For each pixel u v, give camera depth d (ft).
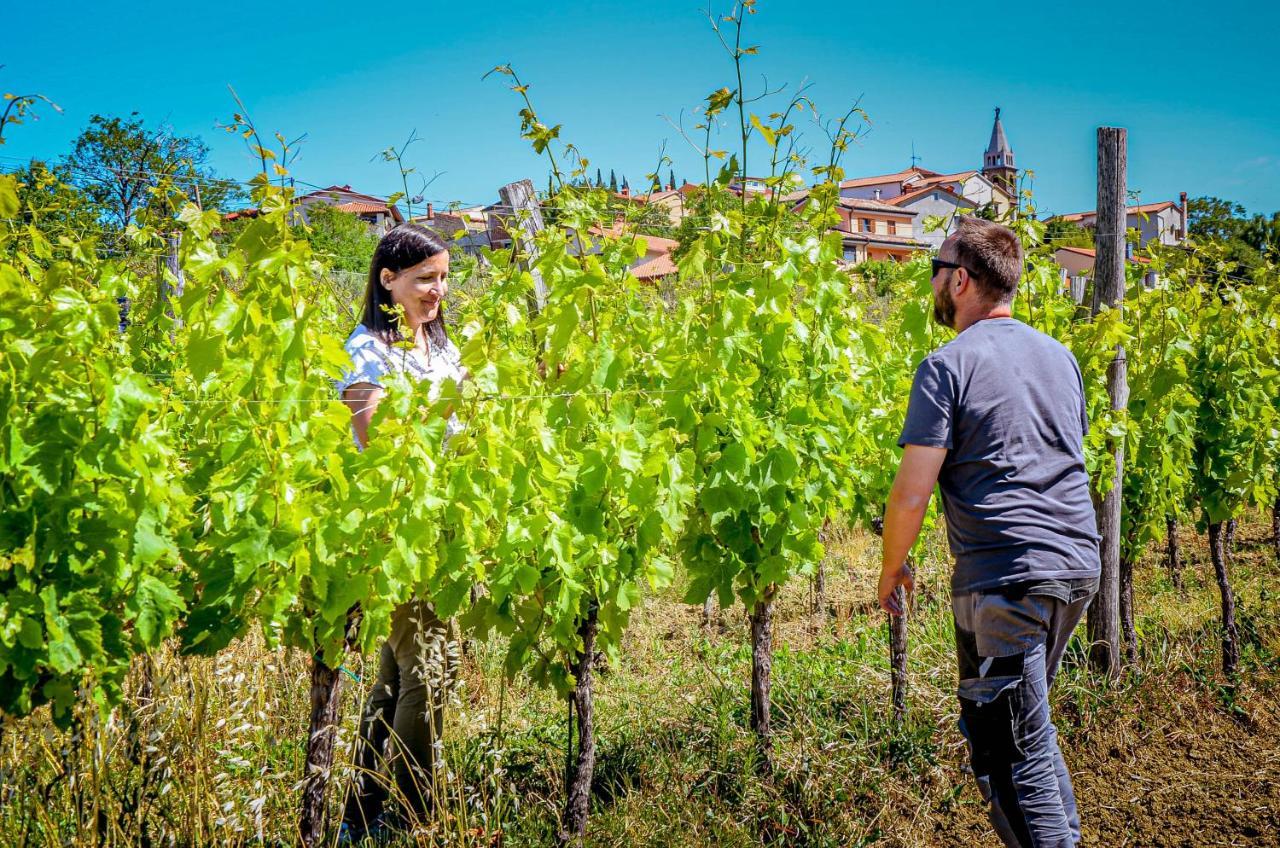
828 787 10.39
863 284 14.93
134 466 6.59
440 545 8.17
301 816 8.03
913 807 10.29
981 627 7.76
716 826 9.63
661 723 12.05
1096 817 10.35
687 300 9.82
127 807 7.93
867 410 13.07
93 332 6.51
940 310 8.75
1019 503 7.63
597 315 9.07
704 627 16.70
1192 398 14.61
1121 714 12.35
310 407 7.32
